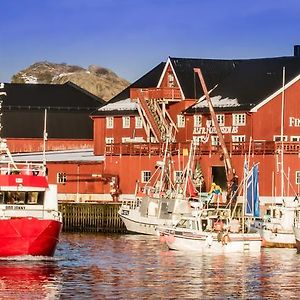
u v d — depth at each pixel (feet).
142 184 416.67
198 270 252.62
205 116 428.15
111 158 426.51
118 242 330.34
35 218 247.70
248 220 306.76
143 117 449.48
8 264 245.65
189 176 366.43
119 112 464.24
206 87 428.15
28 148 531.91
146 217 367.66
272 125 413.39
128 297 212.84
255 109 411.54
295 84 416.26
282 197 363.56
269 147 386.11
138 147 419.13
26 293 213.66
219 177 404.16
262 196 385.91
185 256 280.92
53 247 253.03
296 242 296.71
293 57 430.61
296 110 416.05
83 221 394.73
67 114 538.47
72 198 432.66
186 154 403.34
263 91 416.87
